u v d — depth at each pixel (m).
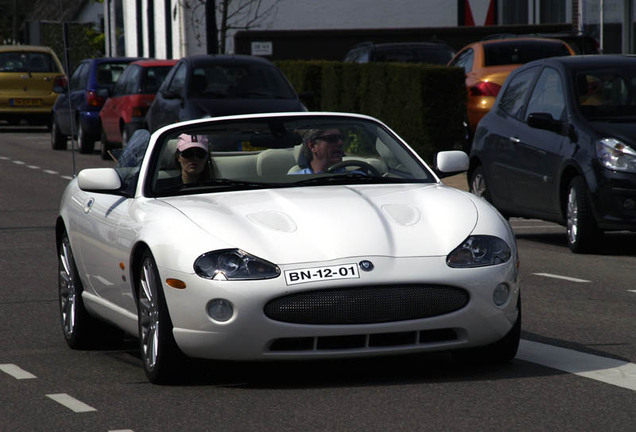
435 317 14.70
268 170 17.27
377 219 15.30
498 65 48.09
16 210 38.62
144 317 15.80
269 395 14.65
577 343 17.62
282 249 14.74
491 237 15.30
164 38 97.12
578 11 63.97
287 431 12.92
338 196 16.11
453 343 14.93
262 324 14.47
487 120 32.16
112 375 16.30
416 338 14.77
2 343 18.98
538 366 15.91
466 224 15.41
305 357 14.66
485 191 32.03
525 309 20.86
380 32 86.06
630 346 17.36
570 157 27.89
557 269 25.73
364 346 14.68
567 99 28.70
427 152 47.12
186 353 14.98
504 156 30.83
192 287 14.70
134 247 15.91
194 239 14.99
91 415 13.95
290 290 14.45
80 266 18.30
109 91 59.03
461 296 14.84
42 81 77.19
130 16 109.19
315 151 17.59
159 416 13.79
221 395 14.74
